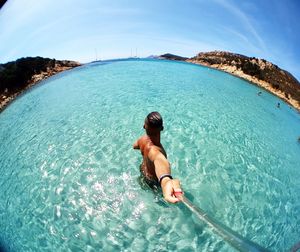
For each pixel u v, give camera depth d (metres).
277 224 4.96
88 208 4.82
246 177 6.31
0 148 9.01
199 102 12.50
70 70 22.70
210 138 8.02
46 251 4.16
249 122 11.31
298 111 22.67
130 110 10.09
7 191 6.17
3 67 19.64
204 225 4.19
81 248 4.08
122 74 19.02
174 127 8.37
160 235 4.09
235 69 31.98
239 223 4.67
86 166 6.14
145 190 4.40
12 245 4.45
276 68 38.72
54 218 4.80
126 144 7.05
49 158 6.92
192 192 5.18
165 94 13.14
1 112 15.20
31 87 19.36
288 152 9.33
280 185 6.52
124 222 4.38
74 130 8.48
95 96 12.56
